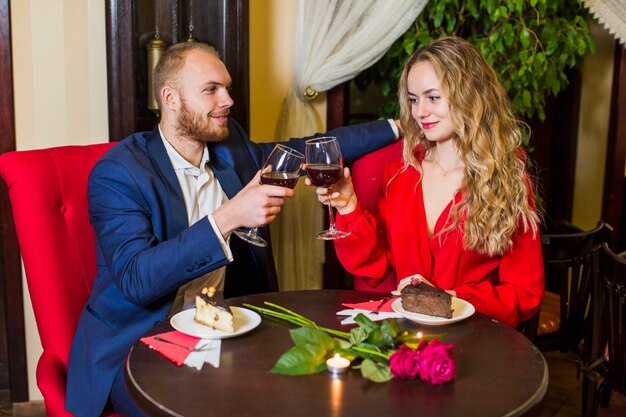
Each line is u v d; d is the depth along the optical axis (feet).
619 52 11.59
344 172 7.14
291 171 6.02
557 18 10.37
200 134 7.05
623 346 6.94
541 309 9.43
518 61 10.37
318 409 4.21
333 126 10.66
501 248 6.98
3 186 9.14
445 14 10.14
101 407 6.26
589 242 8.59
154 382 4.61
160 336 5.35
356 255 7.36
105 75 9.41
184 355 5.01
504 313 6.70
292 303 6.18
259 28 10.34
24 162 6.82
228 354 5.07
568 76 12.90
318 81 10.17
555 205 13.41
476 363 4.91
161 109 7.17
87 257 7.04
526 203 7.08
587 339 8.74
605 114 12.71
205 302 5.48
